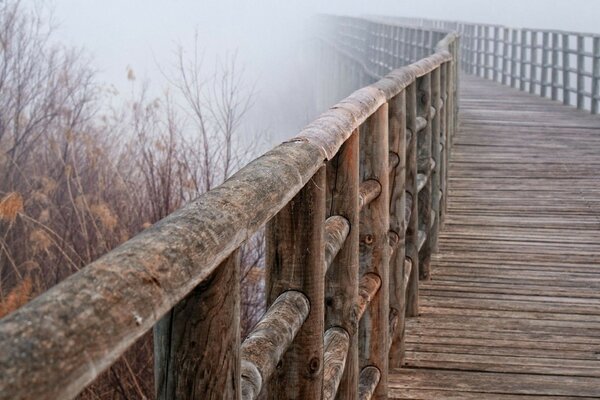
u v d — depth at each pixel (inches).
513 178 338.3
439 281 211.8
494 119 491.2
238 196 47.3
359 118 96.7
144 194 332.8
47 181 305.1
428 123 203.0
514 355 162.7
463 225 271.4
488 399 142.3
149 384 225.0
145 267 33.0
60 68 488.1
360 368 128.5
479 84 754.2
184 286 35.6
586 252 241.8
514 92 673.0
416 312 184.1
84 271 30.6
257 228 48.8
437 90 228.2
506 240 253.9
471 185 326.0
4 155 341.1
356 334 100.7
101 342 27.9
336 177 97.8
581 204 300.2
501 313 188.1
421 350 164.4
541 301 197.3
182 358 43.3
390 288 153.4
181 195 316.2
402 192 152.0
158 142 317.7
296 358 75.3
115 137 405.1
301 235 74.3
